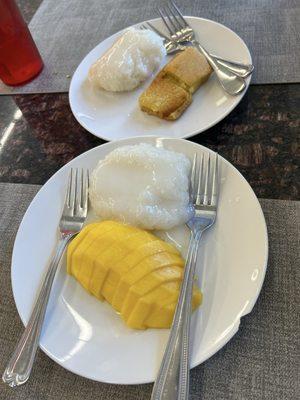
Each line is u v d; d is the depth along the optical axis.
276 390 0.45
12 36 0.87
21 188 0.75
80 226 0.63
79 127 0.83
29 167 0.79
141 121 0.76
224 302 0.49
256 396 0.45
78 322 0.52
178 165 0.61
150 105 0.74
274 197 0.61
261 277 0.48
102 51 0.90
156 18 0.95
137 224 0.58
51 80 0.94
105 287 0.52
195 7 0.97
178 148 0.66
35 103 0.91
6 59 0.90
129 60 0.79
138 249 0.52
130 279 0.50
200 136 0.73
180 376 0.43
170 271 0.50
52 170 0.77
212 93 0.75
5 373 0.48
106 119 0.78
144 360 0.46
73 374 0.51
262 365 0.47
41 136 0.84
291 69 0.76
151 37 0.82
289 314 0.50
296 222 0.57
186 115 0.74
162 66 0.85
